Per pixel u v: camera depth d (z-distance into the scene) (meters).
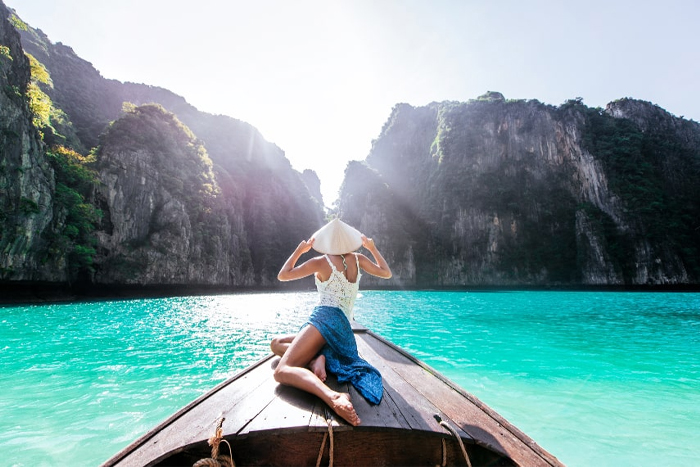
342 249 2.65
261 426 1.78
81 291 35.69
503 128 87.88
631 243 71.12
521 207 80.44
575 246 75.25
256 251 73.94
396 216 87.62
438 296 36.56
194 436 1.74
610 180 77.12
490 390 5.08
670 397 4.75
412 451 1.84
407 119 114.00
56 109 47.69
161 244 43.22
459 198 83.25
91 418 3.90
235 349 7.90
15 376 5.61
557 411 4.25
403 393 2.45
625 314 17.16
